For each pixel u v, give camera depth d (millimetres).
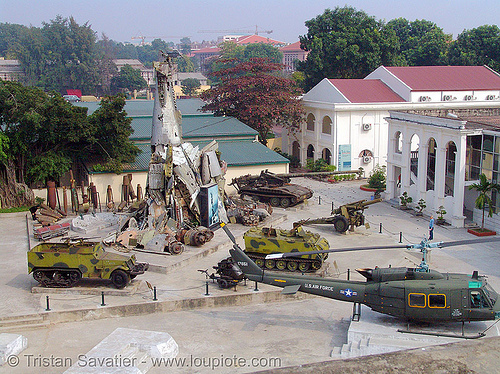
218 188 38656
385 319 21922
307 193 45719
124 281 25562
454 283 20172
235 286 26453
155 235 32062
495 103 61469
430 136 40938
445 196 40281
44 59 146000
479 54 92500
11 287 26750
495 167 37094
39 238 34656
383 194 48844
